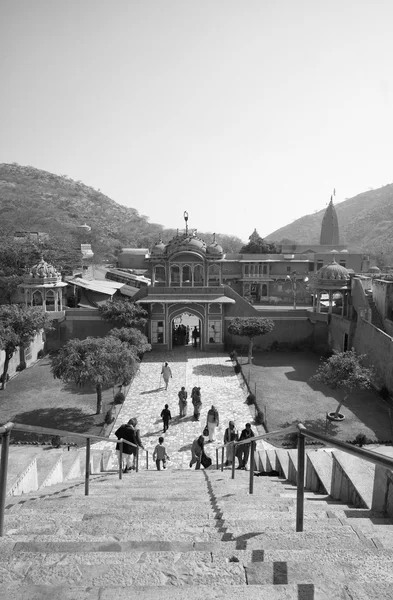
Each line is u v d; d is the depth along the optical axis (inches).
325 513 207.5
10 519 193.8
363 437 714.8
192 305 1376.7
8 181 6176.2
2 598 100.7
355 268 2206.0
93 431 792.3
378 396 963.3
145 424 834.8
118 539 164.7
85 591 102.3
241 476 441.7
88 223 4933.6
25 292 1316.4
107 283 1803.6
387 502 200.7
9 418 844.0
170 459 697.0
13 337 958.4
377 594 101.6
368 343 1088.8
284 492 301.4
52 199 5876.0
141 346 1077.8
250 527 178.9
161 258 1466.5
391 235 5349.4
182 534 164.7
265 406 894.4
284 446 727.1
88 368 810.2
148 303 1363.2
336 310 1413.6
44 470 340.2
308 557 126.5
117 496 278.5
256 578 112.2
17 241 2426.2
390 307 1163.3
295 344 1397.6
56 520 190.9
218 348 1382.9
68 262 2049.7
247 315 1391.5
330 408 892.6
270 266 2174.0
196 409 852.0
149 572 115.8
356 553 129.0
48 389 1011.3
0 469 156.9
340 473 256.1
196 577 113.5
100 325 1362.0
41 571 116.5
